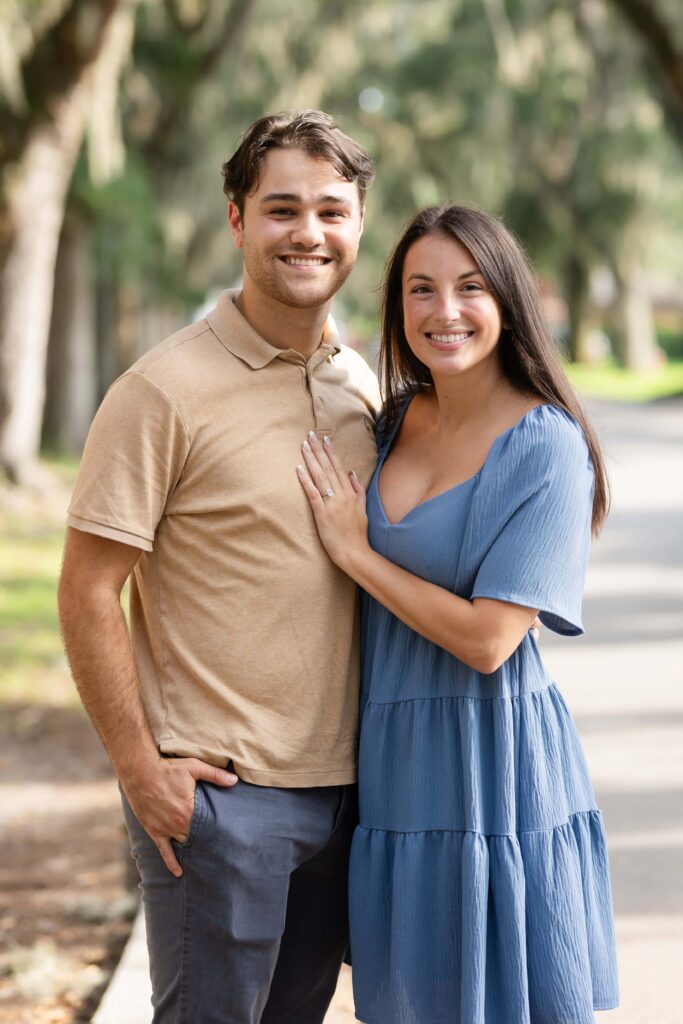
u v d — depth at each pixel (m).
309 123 3.51
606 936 3.63
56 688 10.53
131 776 3.43
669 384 50.91
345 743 3.62
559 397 3.60
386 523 3.60
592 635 10.80
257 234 3.50
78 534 3.42
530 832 3.48
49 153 19.31
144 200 25.41
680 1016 4.59
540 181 45.50
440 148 39.00
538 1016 3.45
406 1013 3.48
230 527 3.46
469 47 36.66
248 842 3.42
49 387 26.73
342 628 3.59
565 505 3.46
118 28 19.36
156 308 35.59
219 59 26.88
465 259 3.53
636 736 7.88
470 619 3.42
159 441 3.40
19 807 7.97
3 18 16.98
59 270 26.55
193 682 3.50
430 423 3.73
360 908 3.57
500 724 3.49
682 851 6.09
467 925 3.40
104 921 6.21
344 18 31.86
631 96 38.72
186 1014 3.48
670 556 14.46
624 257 49.47
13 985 5.52
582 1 33.28
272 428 3.52
